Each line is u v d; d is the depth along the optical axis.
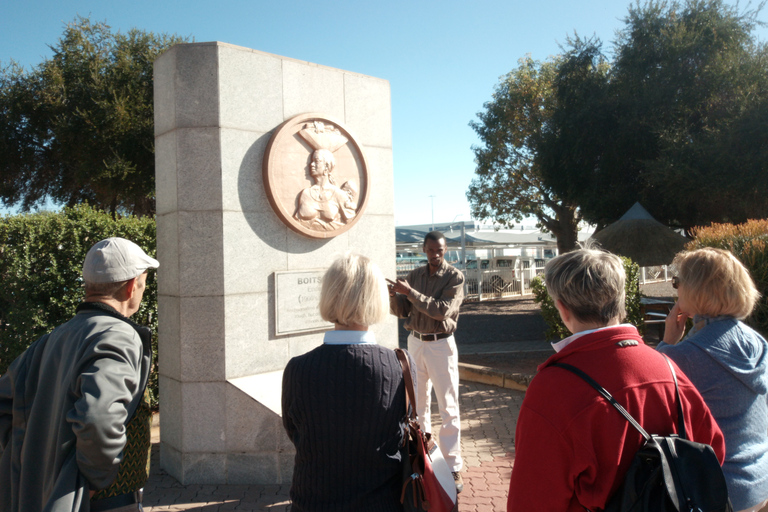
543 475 1.37
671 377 1.45
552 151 17.03
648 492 1.27
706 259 1.96
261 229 4.15
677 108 14.35
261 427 3.93
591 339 1.46
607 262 1.55
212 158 3.96
